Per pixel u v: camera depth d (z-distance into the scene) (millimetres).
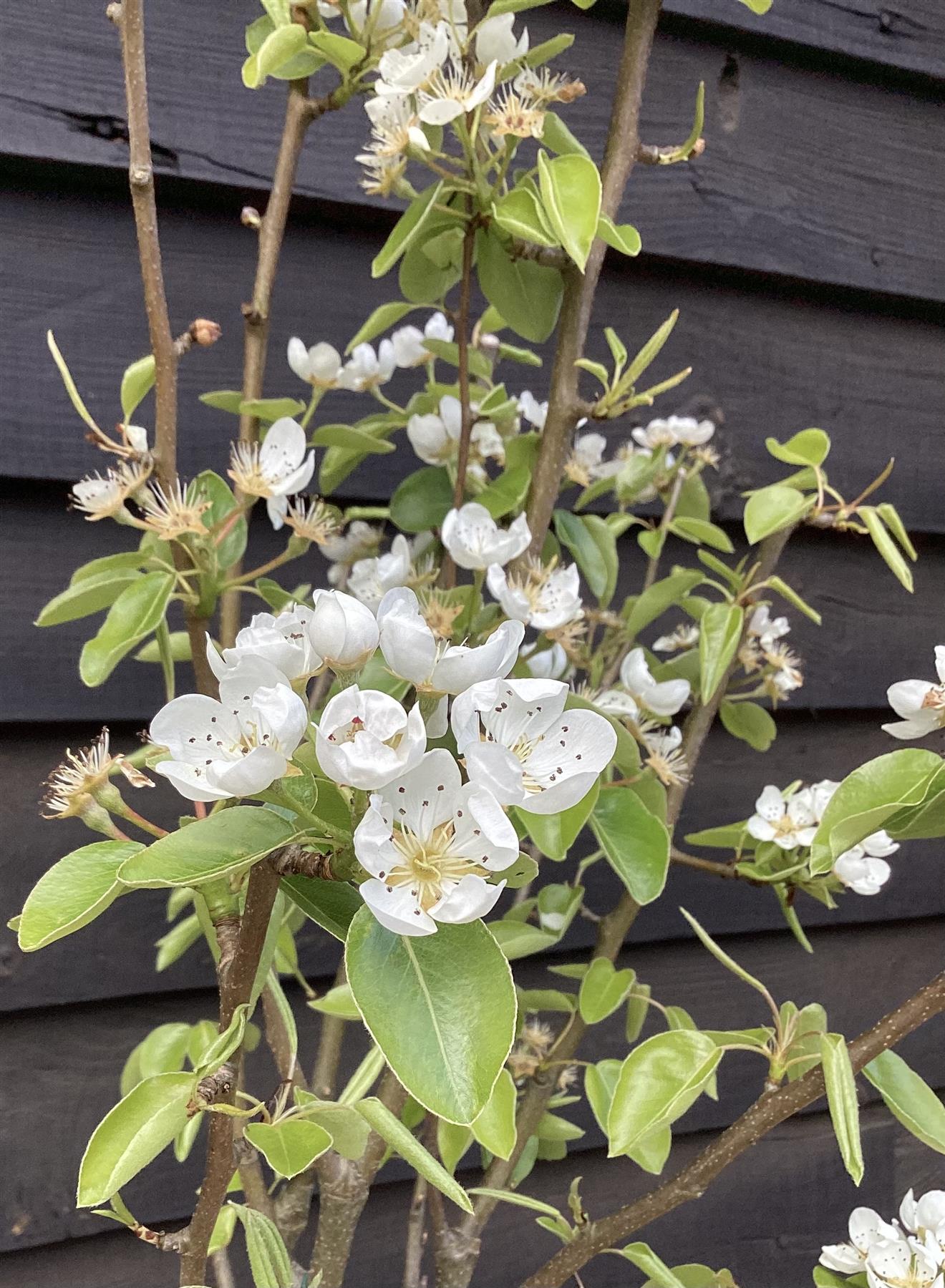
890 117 885
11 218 646
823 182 860
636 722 588
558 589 529
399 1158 802
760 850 612
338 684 355
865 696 931
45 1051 718
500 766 325
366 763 323
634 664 579
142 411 686
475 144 489
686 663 645
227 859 334
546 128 517
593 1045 863
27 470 659
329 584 752
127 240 675
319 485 738
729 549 653
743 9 795
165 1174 749
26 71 624
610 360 811
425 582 579
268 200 698
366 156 524
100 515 476
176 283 686
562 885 620
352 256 735
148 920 731
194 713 351
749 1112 480
